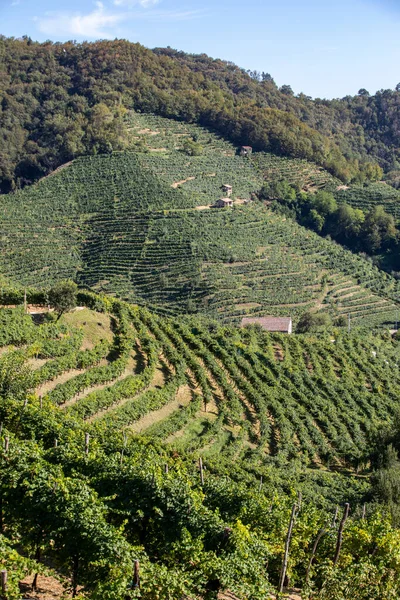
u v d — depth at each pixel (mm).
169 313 86188
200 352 52875
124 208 117625
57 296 46094
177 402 44281
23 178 143125
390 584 18891
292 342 65812
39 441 24953
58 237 108250
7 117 156000
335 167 160625
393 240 127812
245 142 167750
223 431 43031
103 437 27844
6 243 102250
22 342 40375
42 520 17422
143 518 19625
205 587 17219
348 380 59688
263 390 51219
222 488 23484
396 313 97938
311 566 20016
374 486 35188
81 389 38062
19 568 14625
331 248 118938
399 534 21062
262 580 17328
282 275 103312
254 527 21547
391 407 55969
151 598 15039
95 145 141250
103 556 15812
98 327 48594
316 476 40062
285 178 151000
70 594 16484
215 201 127438
